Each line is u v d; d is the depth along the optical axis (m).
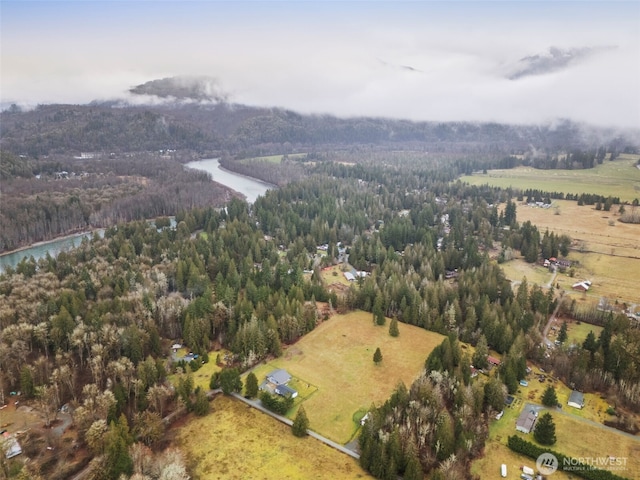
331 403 120.56
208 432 110.25
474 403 113.69
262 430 110.94
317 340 153.62
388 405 111.88
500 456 103.12
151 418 107.44
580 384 127.94
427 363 132.12
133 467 95.25
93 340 136.75
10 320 148.62
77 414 108.50
